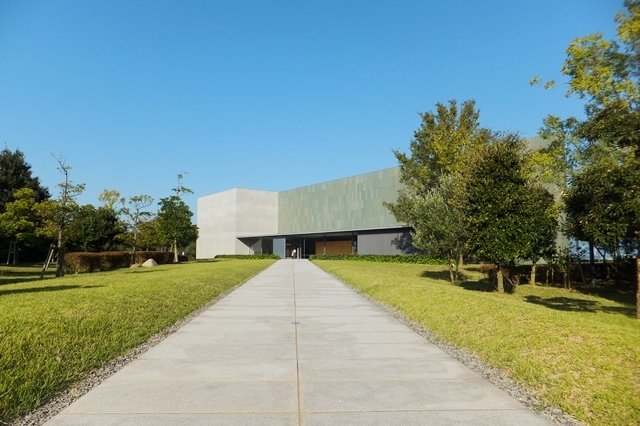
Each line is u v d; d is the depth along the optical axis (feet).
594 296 55.93
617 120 33.32
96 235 122.93
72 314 26.91
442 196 67.36
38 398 15.90
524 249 48.85
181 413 14.52
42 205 71.41
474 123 98.53
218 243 250.78
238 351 23.25
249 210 238.89
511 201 48.65
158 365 20.43
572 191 51.62
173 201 144.15
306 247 223.51
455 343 25.18
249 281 71.10
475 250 51.98
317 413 14.56
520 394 16.94
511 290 60.18
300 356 22.20
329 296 49.57
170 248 191.72
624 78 39.91
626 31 37.99
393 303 40.86
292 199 233.96
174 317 33.65
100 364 20.67
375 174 176.14
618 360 18.16
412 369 19.94
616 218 35.63
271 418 14.11
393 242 158.30
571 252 76.89
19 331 21.57
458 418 14.30
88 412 14.65
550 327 23.93
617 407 14.71
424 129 104.99
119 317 28.86
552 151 54.34
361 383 17.79
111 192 128.16
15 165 157.58
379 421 13.96
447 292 40.24
